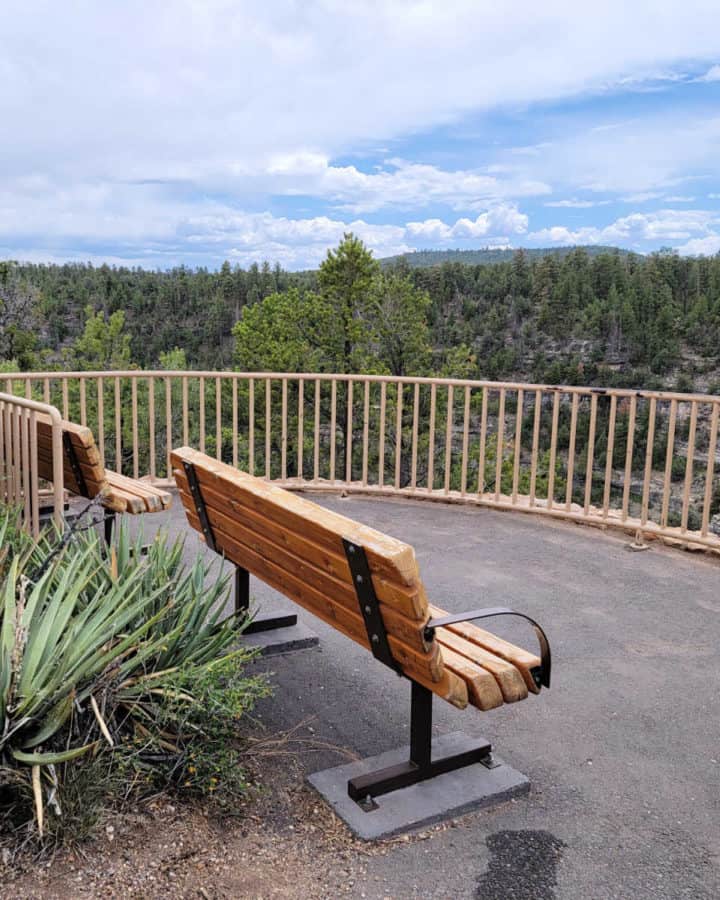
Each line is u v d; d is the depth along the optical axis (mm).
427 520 5973
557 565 4938
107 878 1938
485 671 2230
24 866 1949
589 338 85750
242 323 36219
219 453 6719
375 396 32688
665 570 4875
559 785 2535
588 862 2139
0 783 2059
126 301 90188
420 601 2016
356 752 2680
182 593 2912
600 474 57594
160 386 34375
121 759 2236
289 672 3314
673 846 2221
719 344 85938
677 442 58188
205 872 2004
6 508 4016
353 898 1961
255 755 2633
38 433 4270
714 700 3176
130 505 4145
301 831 2230
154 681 2410
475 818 2338
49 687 2135
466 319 86188
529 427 60781
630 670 3447
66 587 2596
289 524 2471
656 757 2727
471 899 1975
